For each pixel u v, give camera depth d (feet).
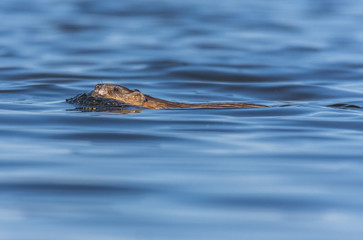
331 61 263.90
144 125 136.67
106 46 302.25
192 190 87.51
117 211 78.69
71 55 277.64
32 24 370.53
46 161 103.19
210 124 139.03
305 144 119.14
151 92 202.69
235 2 499.51
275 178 94.22
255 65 255.09
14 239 69.36
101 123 137.90
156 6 465.88
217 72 239.91
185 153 110.42
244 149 114.32
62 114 148.66
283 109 161.07
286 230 73.15
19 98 179.63
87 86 206.39
